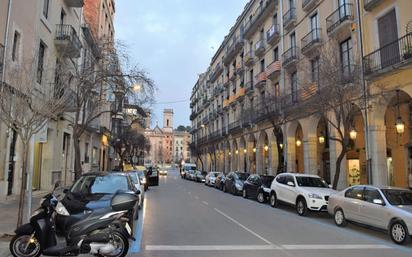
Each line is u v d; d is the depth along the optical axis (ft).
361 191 38.83
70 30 75.72
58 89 38.52
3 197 51.98
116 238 22.13
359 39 61.98
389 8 56.03
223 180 101.35
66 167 89.81
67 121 84.69
